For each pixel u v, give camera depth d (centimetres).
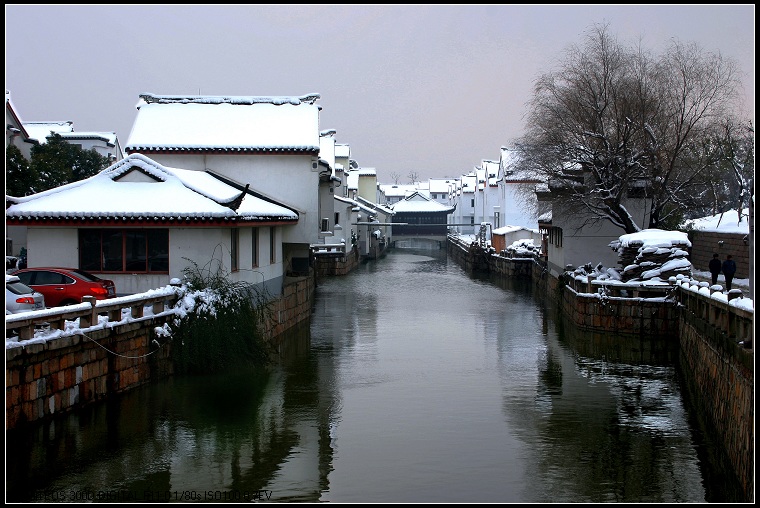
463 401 1927
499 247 7262
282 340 2852
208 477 1362
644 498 1276
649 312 2856
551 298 4284
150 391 1903
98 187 2442
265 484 1334
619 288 2959
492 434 1638
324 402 1905
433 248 10894
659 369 2336
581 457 1489
